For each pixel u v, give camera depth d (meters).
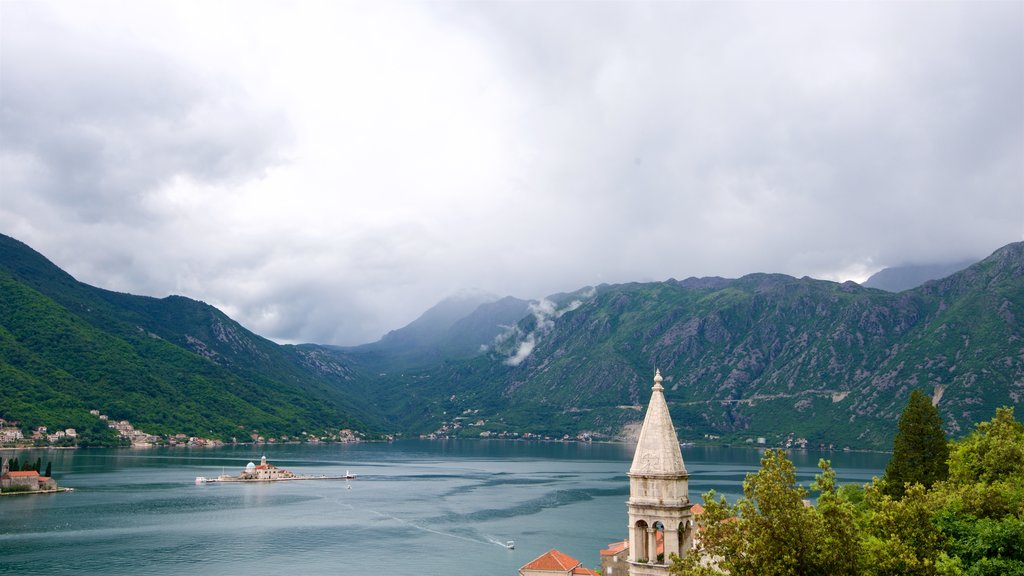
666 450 56.38
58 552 183.88
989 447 87.75
